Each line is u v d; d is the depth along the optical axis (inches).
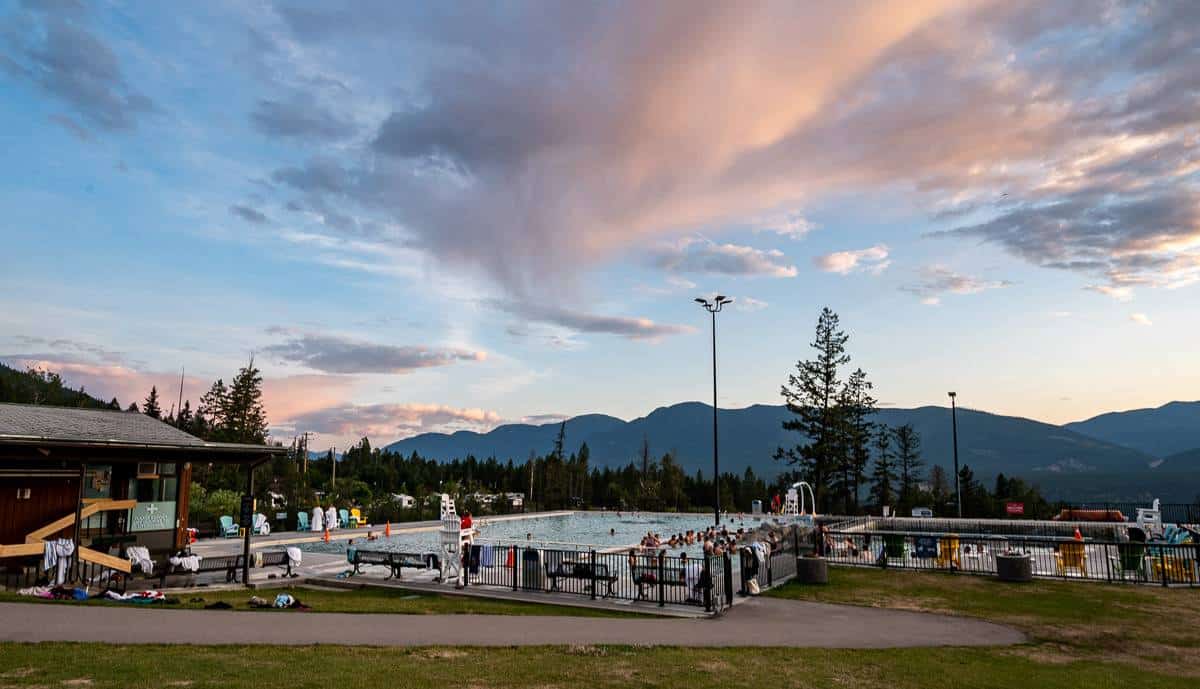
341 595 778.8
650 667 435.2
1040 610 687.7
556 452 3695.9
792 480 2886.3
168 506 985.5
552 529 2049.7
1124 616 662.5
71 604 581.0
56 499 845.8
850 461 2613.2
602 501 3159.5
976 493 2620.6
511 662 435.2
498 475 3759.8
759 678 418.9
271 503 2009.1
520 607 698.8
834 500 2787.9
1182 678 460.8
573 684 385.1
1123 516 1569.9
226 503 1827.0
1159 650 540.4
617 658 460.8
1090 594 768.3
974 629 606.5
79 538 783.7
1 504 792.3
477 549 847.1
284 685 350.6
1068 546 919.7
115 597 667.4
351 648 461.4
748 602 725.9
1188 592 779.4
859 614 666.8
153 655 407.5
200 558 915.4
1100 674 465.7
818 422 2647.6
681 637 546.6
